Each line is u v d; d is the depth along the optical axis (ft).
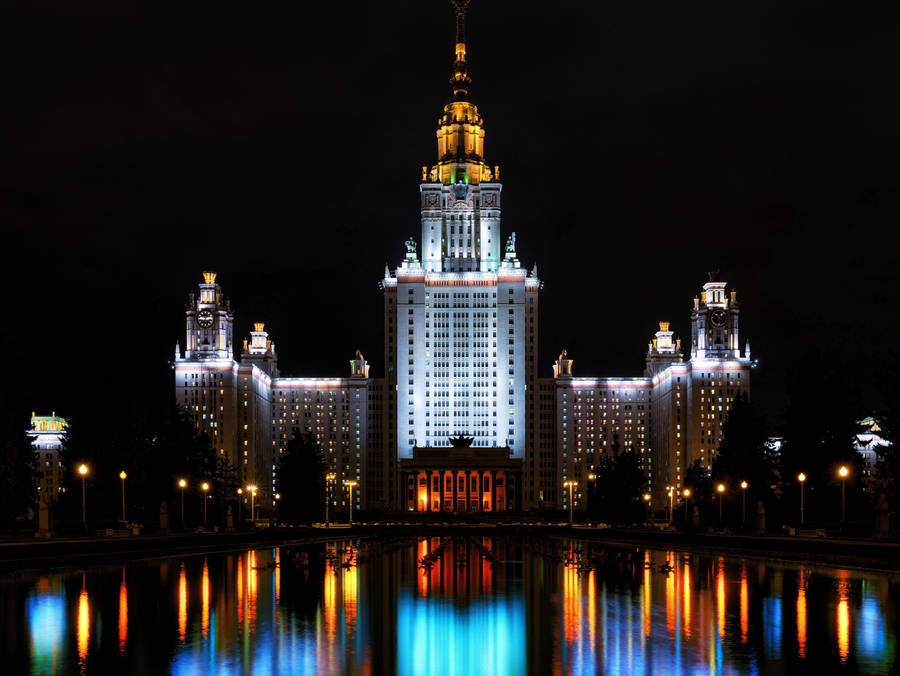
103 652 154.10
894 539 380.99
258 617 188.96
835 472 546.26
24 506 526.98
